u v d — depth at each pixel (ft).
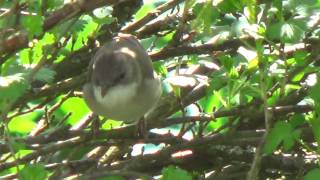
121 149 25.00
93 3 17.94
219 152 24.76
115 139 23.57
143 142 23.84
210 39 23.16
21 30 18.39
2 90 17.08
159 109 26.04
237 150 24.71
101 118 29.12
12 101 17.74
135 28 26.71
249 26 18.54
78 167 23.52
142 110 25.43
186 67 27.63
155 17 26.45
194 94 24.89
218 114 23.04
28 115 31.73
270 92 21.62
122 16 26.30
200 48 24.93
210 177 24.49
